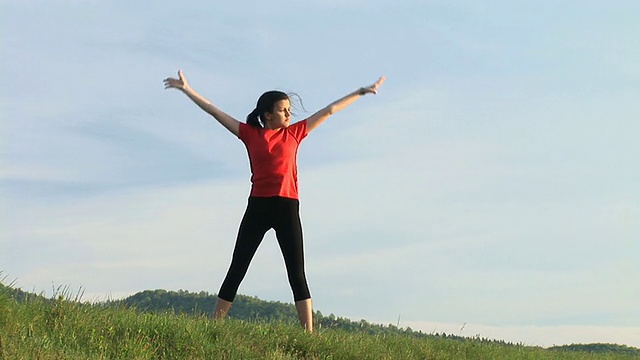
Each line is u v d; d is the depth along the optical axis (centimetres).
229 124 1013
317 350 916
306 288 1009
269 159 999
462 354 1130
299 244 1008
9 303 796
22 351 677
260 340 897
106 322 827
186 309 974
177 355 793
